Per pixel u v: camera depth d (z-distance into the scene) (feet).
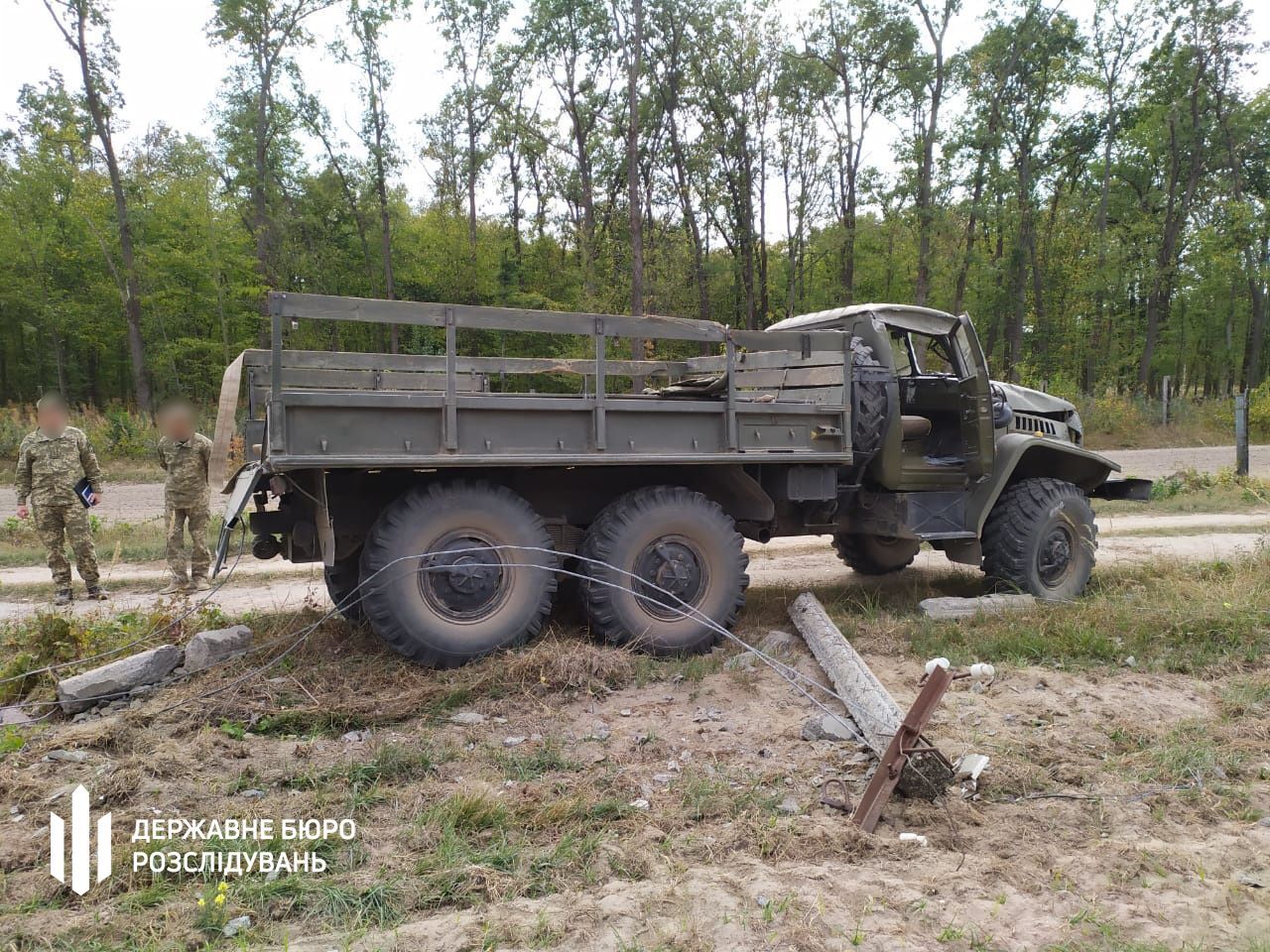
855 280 115.44
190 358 88.89
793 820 10.53
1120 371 123.54
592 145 102.58
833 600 22.74
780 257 117.50
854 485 20.35
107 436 66.08
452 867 9.36
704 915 8.46
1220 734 13.42
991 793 11.51
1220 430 93.30
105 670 14.94
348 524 16.39
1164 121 114.21
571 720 14.06
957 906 8.78
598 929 8.25
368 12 85.61
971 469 20.93
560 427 16.06
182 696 14.56
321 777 11.71
